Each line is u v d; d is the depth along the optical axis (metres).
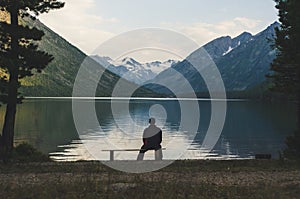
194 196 13.99
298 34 26.20
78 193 14.45
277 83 28.84
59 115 107.56
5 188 15.40
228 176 19.09
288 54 27.06
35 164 23.66
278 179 18.12
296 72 27.92
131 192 14.49
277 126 83.56
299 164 23.56
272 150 50.53
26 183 17.05
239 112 135.00
